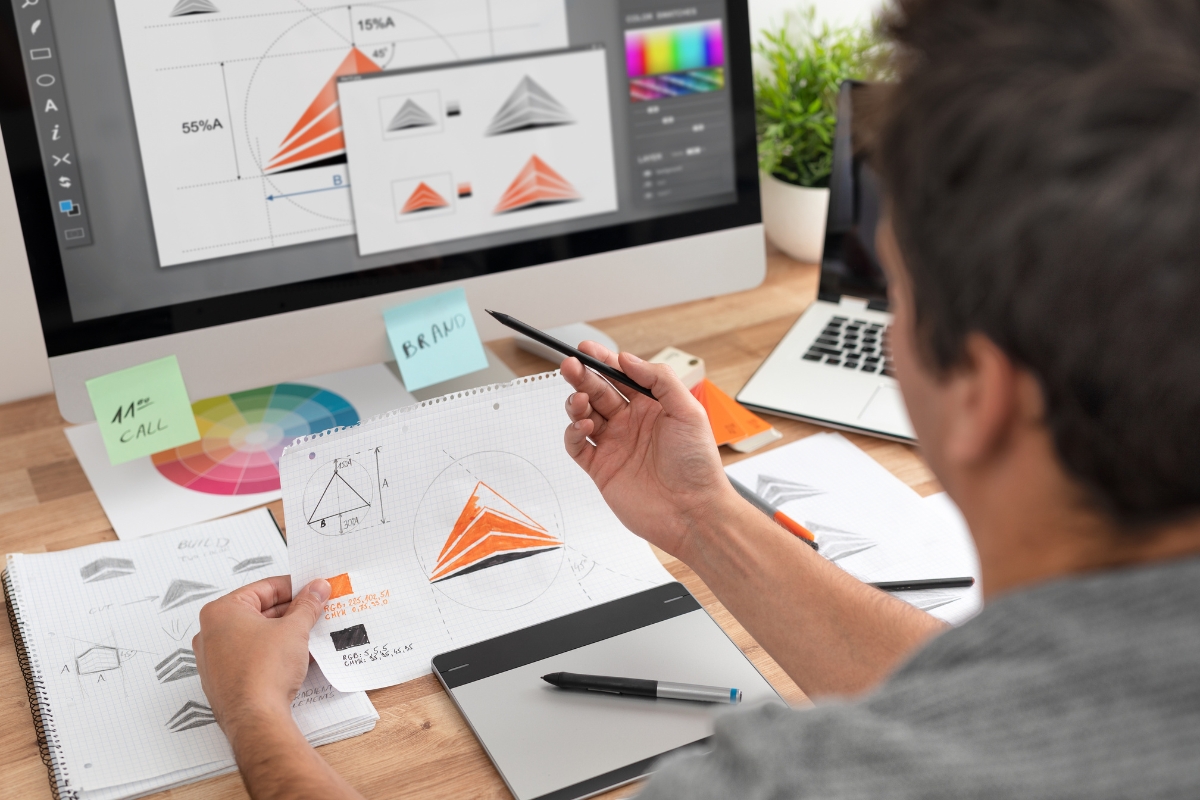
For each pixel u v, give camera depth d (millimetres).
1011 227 263
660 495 673
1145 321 252
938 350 312
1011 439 308
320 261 840
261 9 779
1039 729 269
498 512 715
